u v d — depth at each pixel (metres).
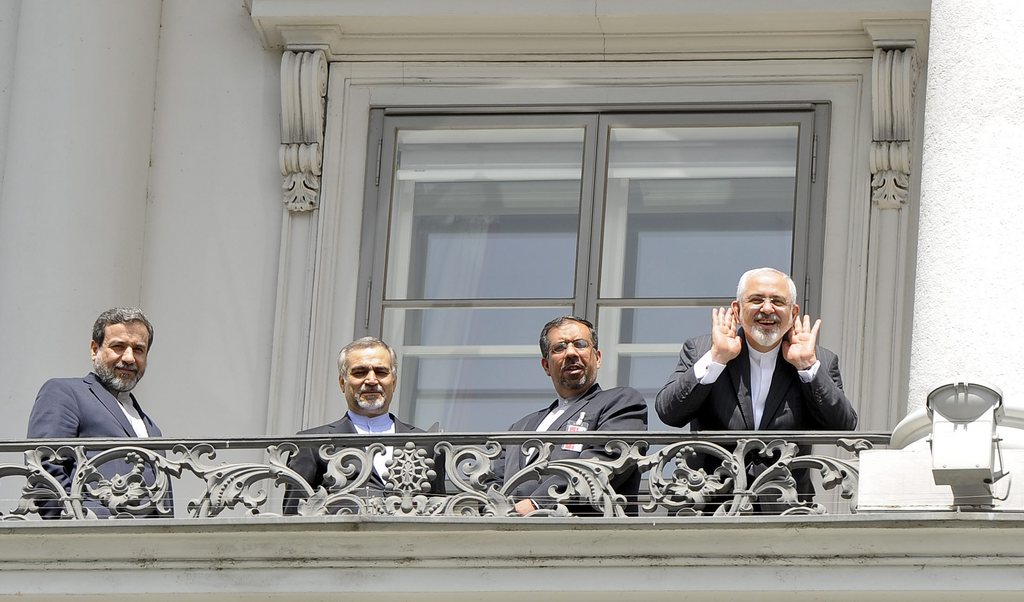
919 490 14.79
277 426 19.94
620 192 20.36
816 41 20.30
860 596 14.87
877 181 19.81
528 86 20.64
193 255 20.53
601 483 15.30
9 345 19.81
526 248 20.38
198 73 21.02
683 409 15.51
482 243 20.42
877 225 19.73
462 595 15.29
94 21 20.70
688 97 20.42
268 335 20.23
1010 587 14.61
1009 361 15.36
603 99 20.53
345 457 15.70
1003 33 16.28
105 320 16.67
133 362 16.62
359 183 20.58
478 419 20.06
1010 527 14.63
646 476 18.45
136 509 15.62
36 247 20.08
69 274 20.03
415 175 20.59
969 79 16.23
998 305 15.53
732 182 20.23
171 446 15.84
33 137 20.42
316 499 15.59
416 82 20.73
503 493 15.41
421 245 20.45
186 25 21.17
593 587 15.13
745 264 20.03
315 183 20.52
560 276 20.27
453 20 20.48
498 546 15.27
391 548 15.37
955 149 16.09
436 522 15.20
